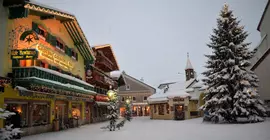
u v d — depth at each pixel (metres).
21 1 15.01
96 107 34.84
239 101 22.00
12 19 15.52
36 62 17.48
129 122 33.66
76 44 26.78
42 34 19.48
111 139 14.23
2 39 14.52
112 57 41.72
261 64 27.11
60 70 22.36
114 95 21.78
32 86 15.42
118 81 46.78
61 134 17.66
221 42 24.78
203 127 20.05
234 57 23.61
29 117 17.41
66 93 21.23
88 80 30.23
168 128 21.08
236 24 24.58
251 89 22.27
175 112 37.59
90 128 23.25
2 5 14.81
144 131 18.88
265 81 26.66
